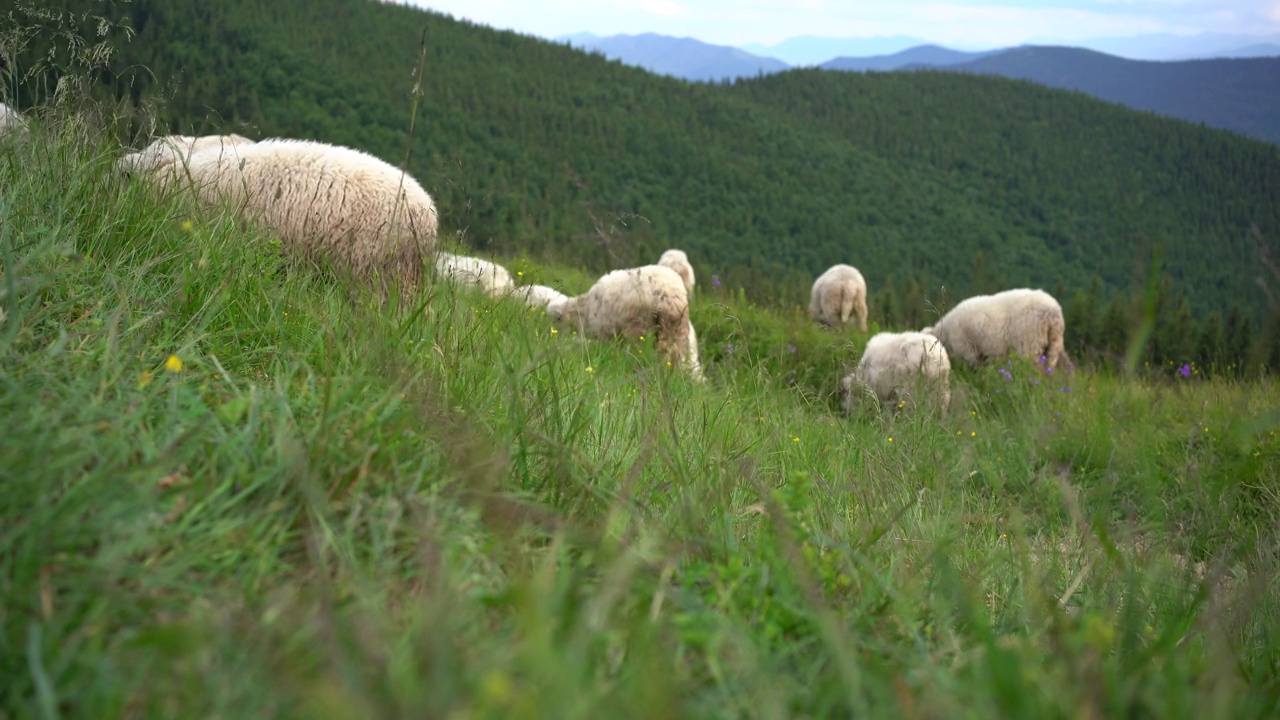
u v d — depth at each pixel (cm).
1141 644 234
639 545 237
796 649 197
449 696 134
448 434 261
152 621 169
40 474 182
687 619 186
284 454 218
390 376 277
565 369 386
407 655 157
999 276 17125
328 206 541
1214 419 796
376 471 232
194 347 289
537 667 136
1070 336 5722
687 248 14312
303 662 155
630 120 17838
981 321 1320
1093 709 154
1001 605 292
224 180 539
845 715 172
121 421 215
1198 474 591
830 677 176
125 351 262
